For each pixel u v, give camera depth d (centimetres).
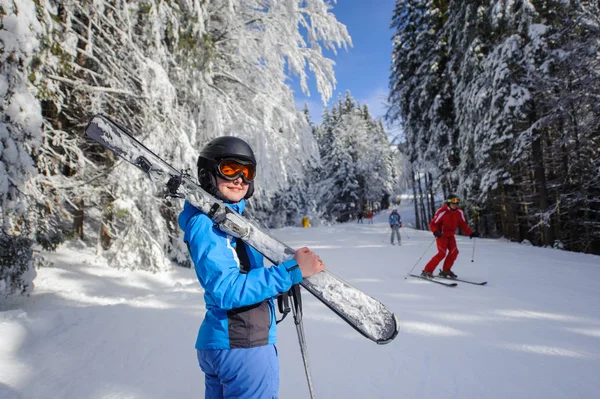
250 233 131
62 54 573
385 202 4994
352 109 4762
